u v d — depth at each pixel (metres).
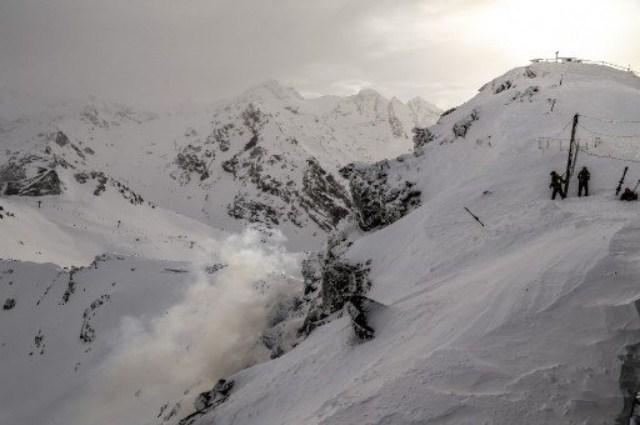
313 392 14.95
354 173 37.56
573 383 9.58
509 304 12.22
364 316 17.34
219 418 16.92
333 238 38.00
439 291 17.08
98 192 177.75
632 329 10.38
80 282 71.06
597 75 41.34
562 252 13.70
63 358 57.09
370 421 9.83
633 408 9.02
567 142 26.30
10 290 77.62
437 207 25.05
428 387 10.29
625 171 19.53
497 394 9.64
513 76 44.22
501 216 21.69
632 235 13.63
